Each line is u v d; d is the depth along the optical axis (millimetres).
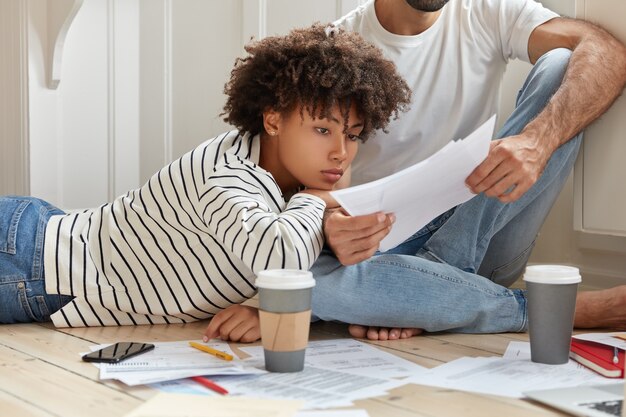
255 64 1503
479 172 1322
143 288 1512
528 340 1430
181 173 1472
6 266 1514
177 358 1230
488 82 1810
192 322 1587
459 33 1796
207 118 2553
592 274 2035
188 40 2574
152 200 1513
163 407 939
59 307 1548
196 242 1473
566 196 2082
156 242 1504
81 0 2357
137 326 1543
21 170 2504
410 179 1210
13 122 2521
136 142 2695
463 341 1421
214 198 1354
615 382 1095
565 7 1958
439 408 998
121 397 1041
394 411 984
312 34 1518
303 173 1469
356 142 1512
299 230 1288
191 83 2578
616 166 1726
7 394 1056
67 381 1118
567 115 1513
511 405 1012
